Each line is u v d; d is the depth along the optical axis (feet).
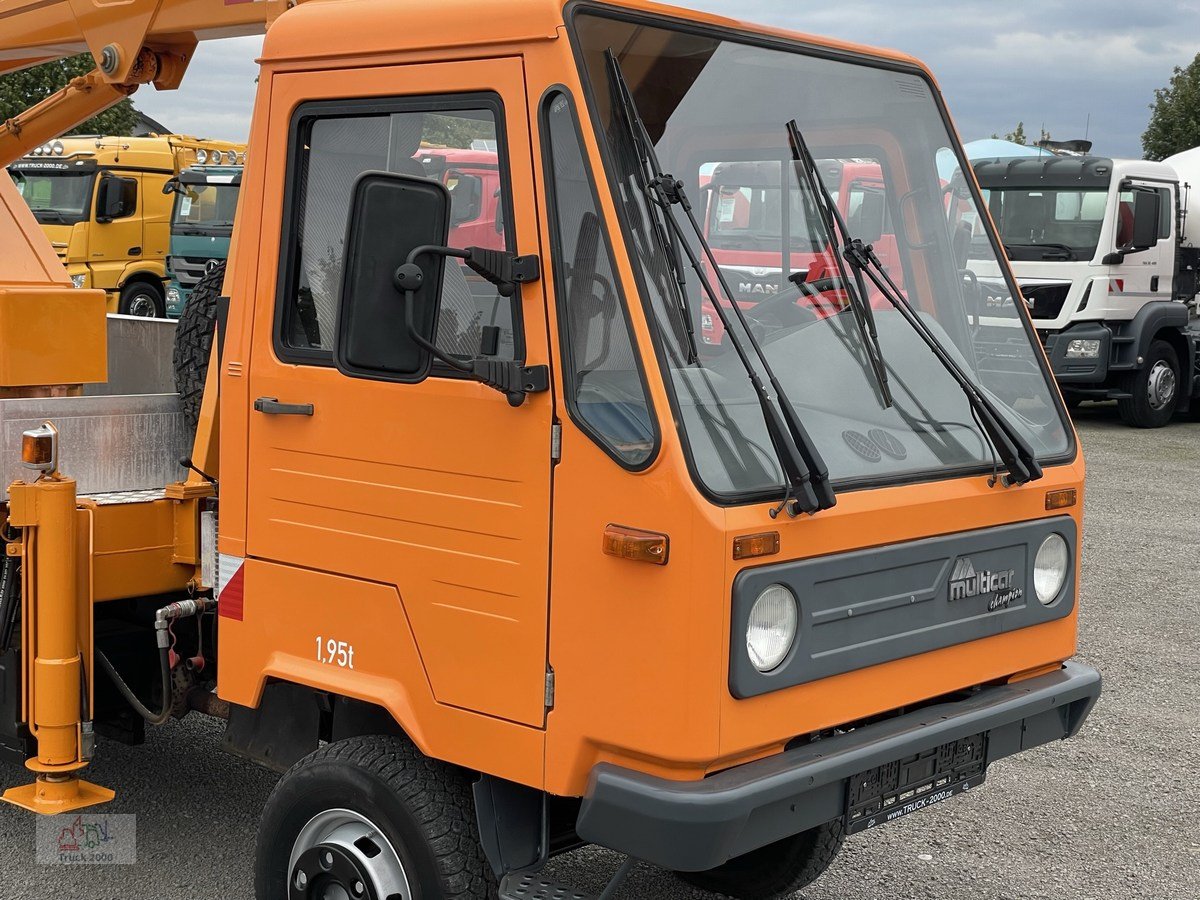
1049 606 12.97
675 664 9.94
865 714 11.23
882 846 16.60
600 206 10.34
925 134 13.69
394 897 11.57
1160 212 55.83
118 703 15.33
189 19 15.48
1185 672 24.03
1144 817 17.69
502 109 10.80
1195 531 36.17
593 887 15.11
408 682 11.53
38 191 71.67
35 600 13.80
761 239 11.73
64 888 14.80
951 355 13.07
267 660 12.55
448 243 11.23
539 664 10.68
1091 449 50.98
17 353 15.49
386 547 11.57
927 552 11.52
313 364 12.02
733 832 10.02
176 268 71.46
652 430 10.02
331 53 11.89
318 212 12.07
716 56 11.66
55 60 18.28
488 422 10.86
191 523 14.67
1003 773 19.24
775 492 10.39
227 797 17.46
